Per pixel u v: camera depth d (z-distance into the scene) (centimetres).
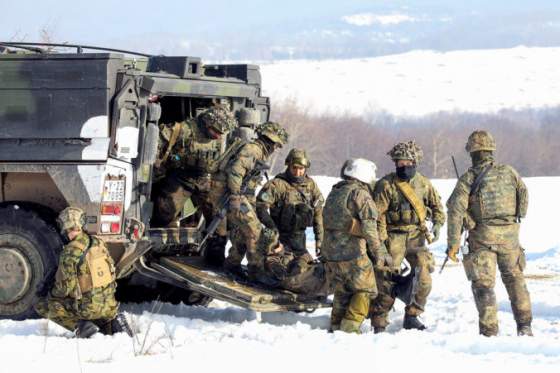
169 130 2562
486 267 2330
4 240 2319
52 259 2302
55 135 2277
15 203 2350
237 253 2588
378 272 2356
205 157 2594
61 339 2006
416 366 1764
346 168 2298
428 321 2561
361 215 2236
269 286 2508
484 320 2317
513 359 1845
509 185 2345
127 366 1734
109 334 2112
